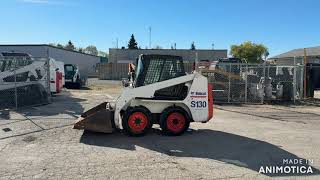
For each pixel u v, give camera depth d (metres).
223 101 21.47
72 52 58.88
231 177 7.04
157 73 10.96
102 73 57.44
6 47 45.75
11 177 6.88
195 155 8.67
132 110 10.64
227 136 10.95
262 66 22.28
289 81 22.42
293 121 14.48
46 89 19.08
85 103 19.42
